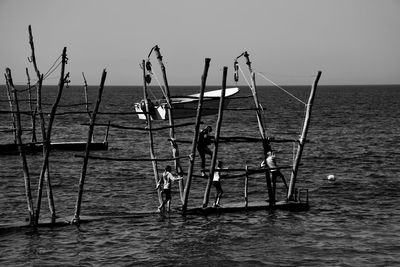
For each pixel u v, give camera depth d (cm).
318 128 7831
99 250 2217
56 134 6844
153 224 2559
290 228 2534
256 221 2625
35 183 3634
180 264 2078
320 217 2741
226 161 4694
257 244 2312
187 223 2580
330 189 3481
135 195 3303
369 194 3344
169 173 2688
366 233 2481
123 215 2673
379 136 6719
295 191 2992
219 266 2059
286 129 7712
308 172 4122
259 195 3312
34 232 2412
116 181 3725
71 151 5153
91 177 3869
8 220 2688
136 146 5731
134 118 10012
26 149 4884
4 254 2147
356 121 9106
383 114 10906
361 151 5288
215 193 3344
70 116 10106
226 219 2644
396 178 3872
